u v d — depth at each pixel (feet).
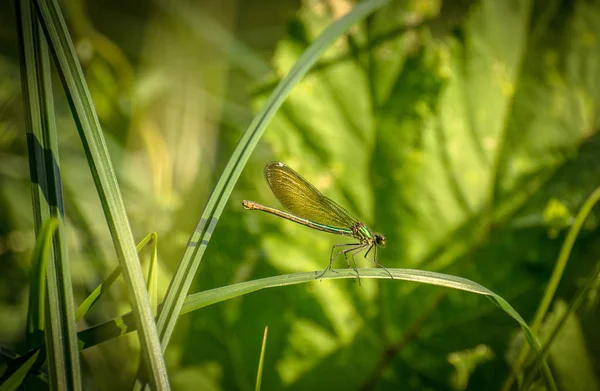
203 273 1.19
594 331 1.09
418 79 1.21
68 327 0.83
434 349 1.15
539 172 1.18
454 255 1.18
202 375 1.16
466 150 1.20
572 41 1.21
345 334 1.17
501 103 1.20
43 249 0.77
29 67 0.90
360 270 0.98
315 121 1.21
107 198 0.89
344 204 1.21
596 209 1.15
